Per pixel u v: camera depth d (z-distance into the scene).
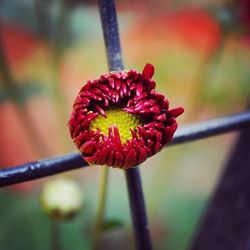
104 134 0.11
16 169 0.10
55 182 0.25
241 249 0.17
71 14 0.40
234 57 0.47
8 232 0.35
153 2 0.54
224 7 0.31
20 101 0.35
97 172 0.41
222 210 0.18
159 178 0.44
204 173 0.46
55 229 0.29
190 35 0.54
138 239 0.12
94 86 0.12
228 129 0.13
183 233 0.41
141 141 0.11
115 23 0.12
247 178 0.18
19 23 0.44
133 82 0.12
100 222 0.18
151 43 0.55
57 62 0.38
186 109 0.47
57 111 0.38
